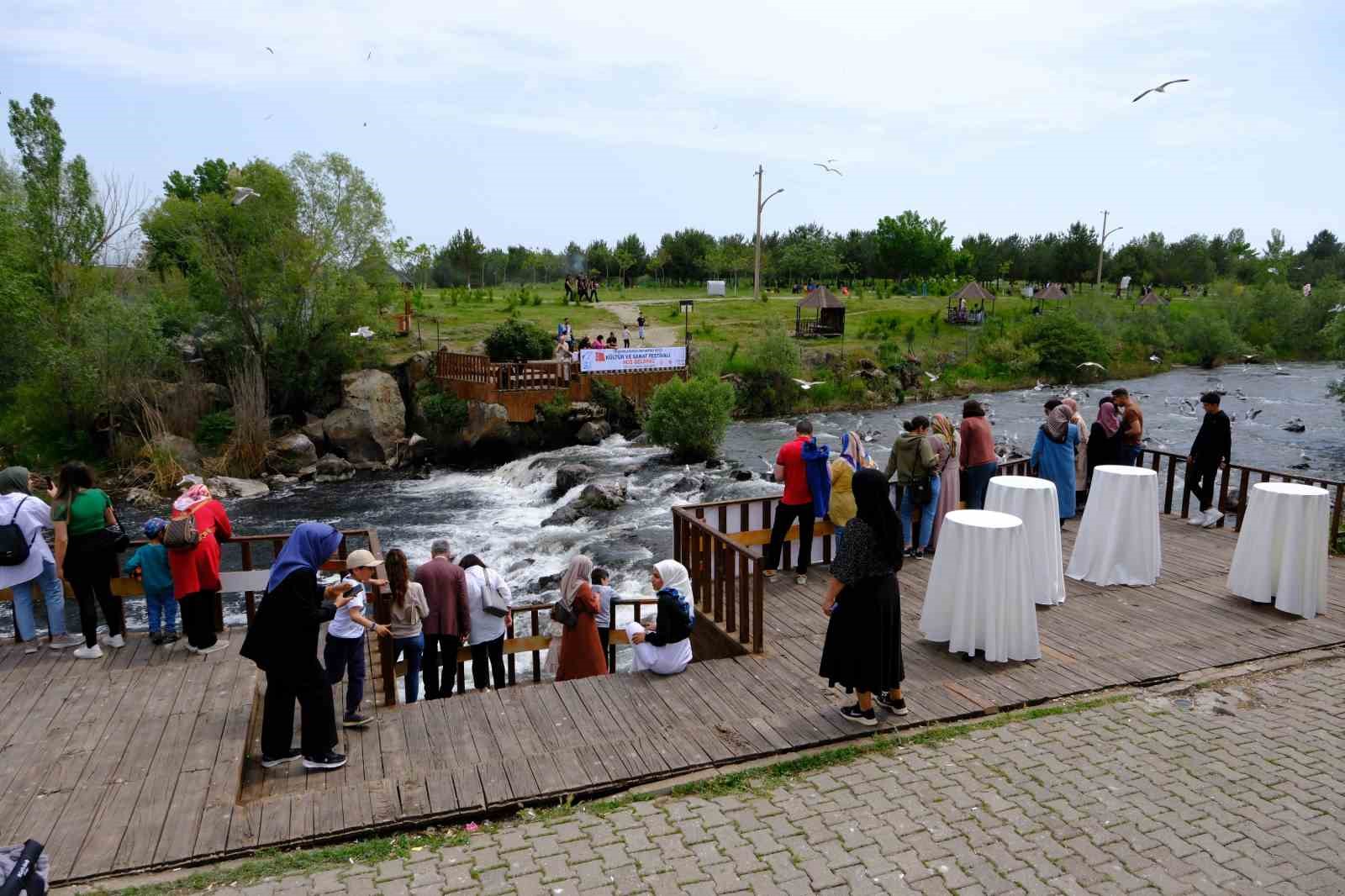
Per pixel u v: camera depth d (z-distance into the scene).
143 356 28.70
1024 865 4.73
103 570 7.92
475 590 8.82
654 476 25.58
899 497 10.23
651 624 7.71
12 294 26.95
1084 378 49.66
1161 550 10.63
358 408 30.34
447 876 4.71
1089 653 7.66
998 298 72.81
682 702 6.80
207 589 7.91
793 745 6.03
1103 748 6.02
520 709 6.75
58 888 4.58
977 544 7.44
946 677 7.19
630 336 45.03
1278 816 5.15
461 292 57.62
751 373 38.88
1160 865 4.70
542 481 26.11
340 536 6.12
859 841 4.97
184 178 51.62
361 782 5.72
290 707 6.00
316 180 33.53
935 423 10.47
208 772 5.74
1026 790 5.49
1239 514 11.59
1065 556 10.67
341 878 4.70
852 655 6.17
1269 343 60.53
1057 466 11.34
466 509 23.88
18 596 8.19
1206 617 8.53
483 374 30.19
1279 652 7.66
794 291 72.25
